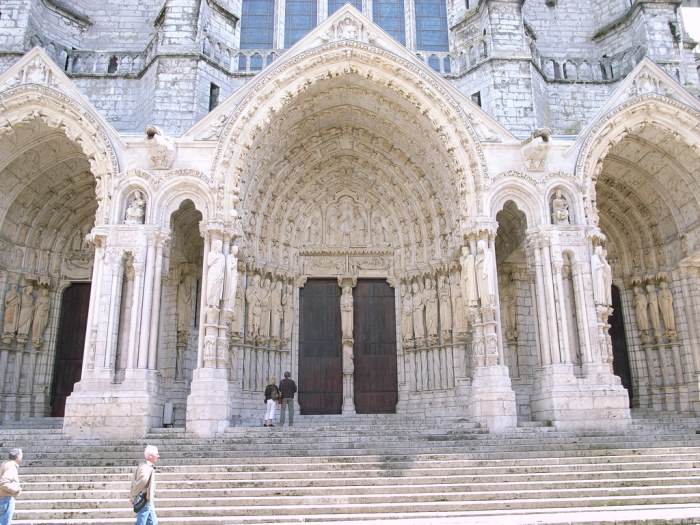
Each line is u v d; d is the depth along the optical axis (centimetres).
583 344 1825
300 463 1348
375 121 2291
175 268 2194
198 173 1903
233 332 2070
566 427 1719
